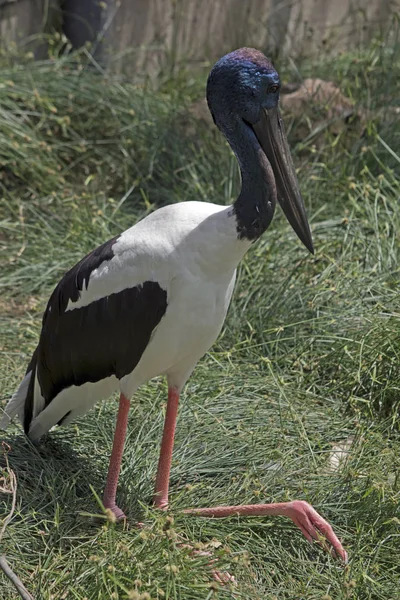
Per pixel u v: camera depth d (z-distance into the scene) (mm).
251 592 6371
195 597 6113
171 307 6488
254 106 6535
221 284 6559
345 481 7500
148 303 6508
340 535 7074
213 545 6543
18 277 10727
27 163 12289
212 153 12461
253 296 9945
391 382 8625
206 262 6402
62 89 13336
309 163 12195
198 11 15828
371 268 10258
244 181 6457
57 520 6715
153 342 6641
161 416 8242
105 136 13312
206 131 12883
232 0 16109
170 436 7160
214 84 6562
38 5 14641
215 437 8055
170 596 6055
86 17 14688
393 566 6785
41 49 14742
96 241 11000
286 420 8406
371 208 11008
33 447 7656
